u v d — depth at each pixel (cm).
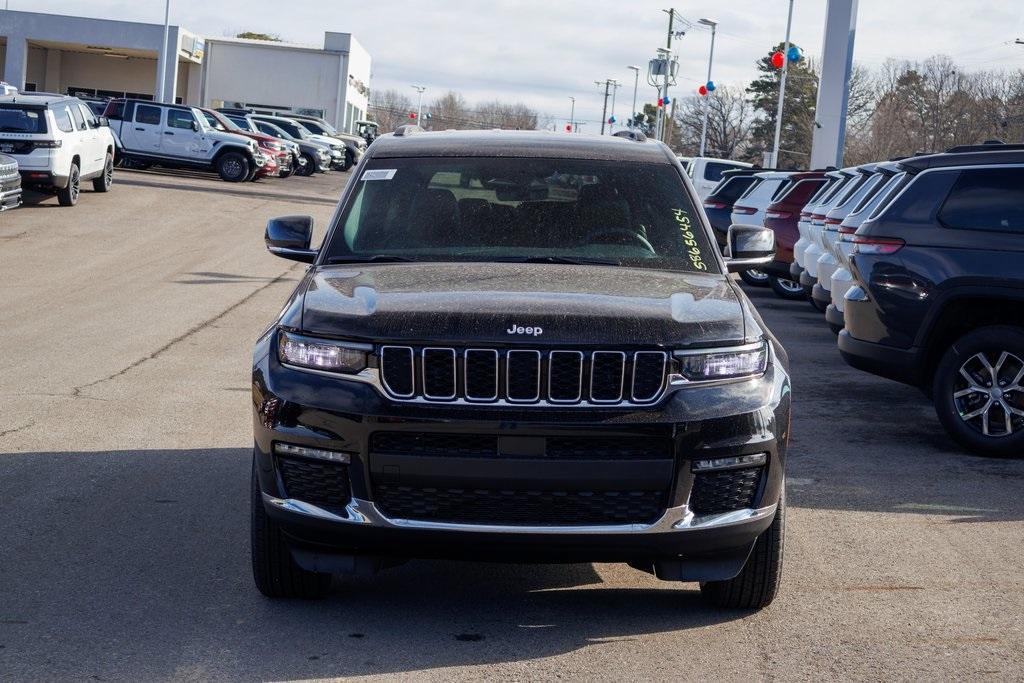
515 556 415
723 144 10544
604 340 411
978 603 488
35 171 2358
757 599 468
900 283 786
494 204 539
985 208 776
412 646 429
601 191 548
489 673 405
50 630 436
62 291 1473
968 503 652
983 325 781
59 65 6444
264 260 1916
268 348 445
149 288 1535
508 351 409
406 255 511
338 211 541
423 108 14850
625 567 533
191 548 538
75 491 627
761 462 425
